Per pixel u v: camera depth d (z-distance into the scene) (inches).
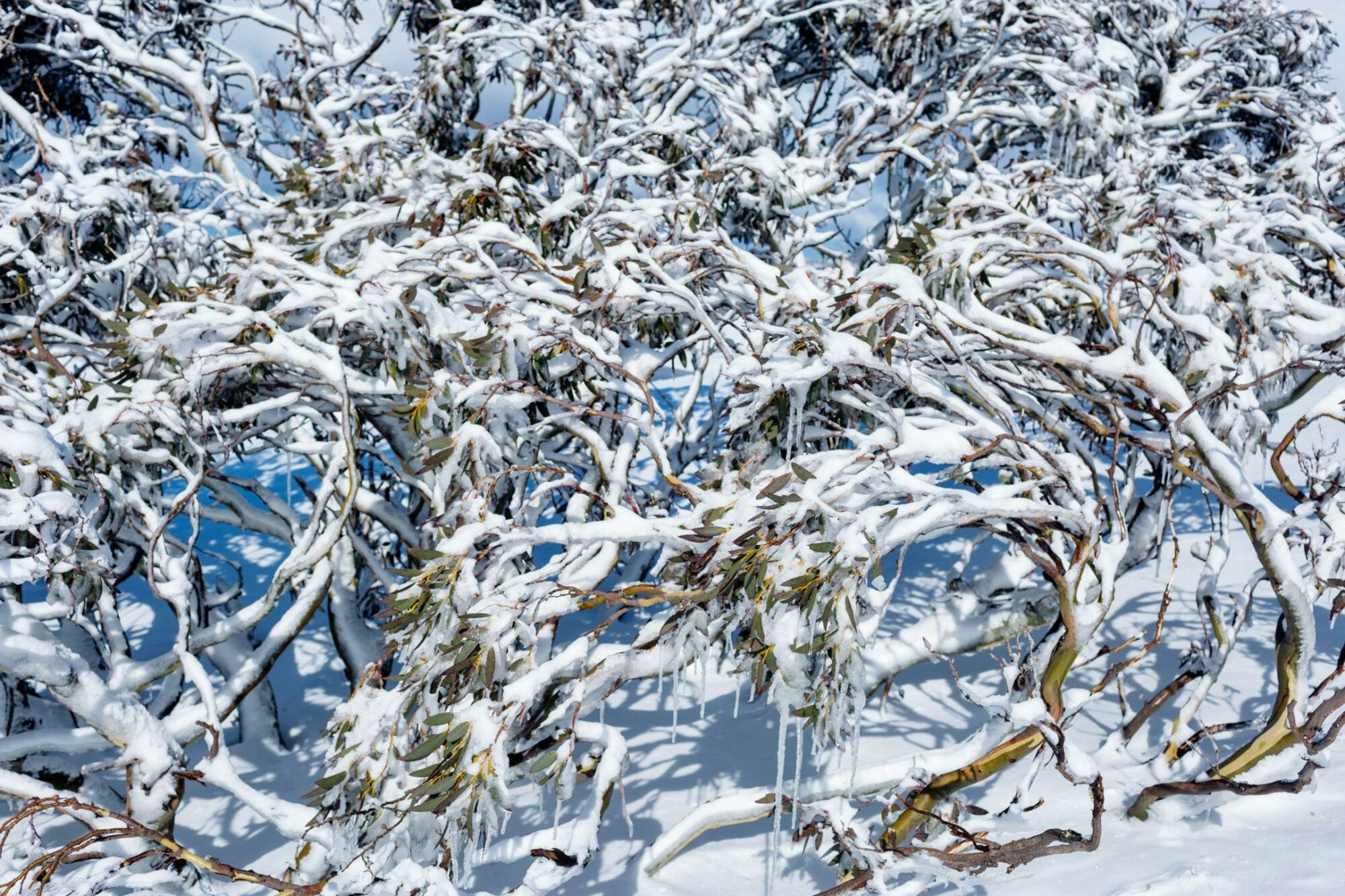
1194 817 141.6
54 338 204.4
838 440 164.9
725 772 196.7
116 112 268.2
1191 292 155.1
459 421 148.3
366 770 129.0
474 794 113.8
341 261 200.5
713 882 148.5
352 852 130.0
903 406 178.7
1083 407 179.3
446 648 123.2
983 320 150.6
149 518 164.9
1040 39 280.8
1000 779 175.6
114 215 209.0
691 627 134.0
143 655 376.5
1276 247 201.8
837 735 118.4
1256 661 215.6
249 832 208.7
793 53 359.3
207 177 246.4
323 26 337.1
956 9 260.8
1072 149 247.3
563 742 136.1
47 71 324.5
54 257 197.5
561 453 206.8
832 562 113.0
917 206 277.9
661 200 189.2
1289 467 397.1
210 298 157.8
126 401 147.9
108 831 117.4
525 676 124.1
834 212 244.8
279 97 324.2
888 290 136.3
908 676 243.4
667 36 318.7
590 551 174.4
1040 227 154.9
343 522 170.2
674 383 420.5
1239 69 316.8
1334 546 134.8
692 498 145.6
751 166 220.2
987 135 312.5
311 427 253.3
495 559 138.3
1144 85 321.1
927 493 124.0
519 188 194.4
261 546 482.3
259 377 180.1
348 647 269.4
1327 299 195.5
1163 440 168.7
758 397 137.4
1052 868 134.7
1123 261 156.4
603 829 173.6
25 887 119.4
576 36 244.5
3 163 263.9
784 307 160.9
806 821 136.5
